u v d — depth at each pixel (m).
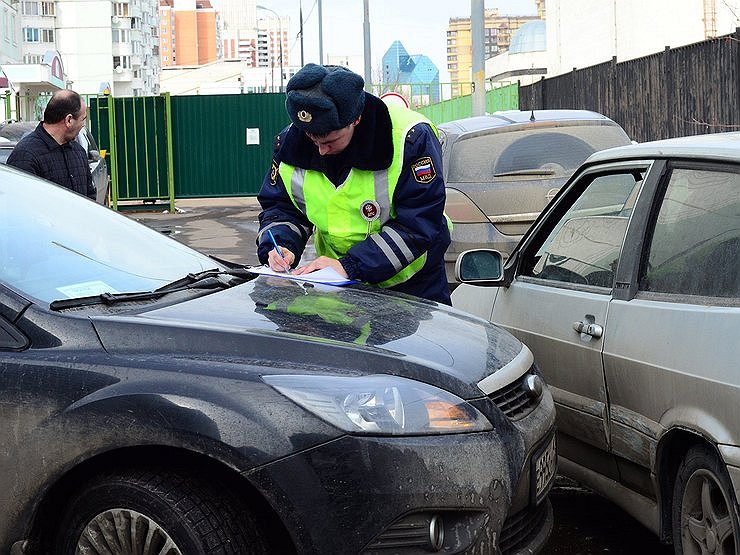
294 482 3.04
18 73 49.78
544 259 4.76
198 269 4.36
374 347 3.36
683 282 3.77
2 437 3.28
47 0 132.12
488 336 3.87
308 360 3.24
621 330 3.97
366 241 4.48
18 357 3.31
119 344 3.29
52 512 3.36
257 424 3.06
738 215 3.60
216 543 3.08
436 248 4.73
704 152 3.86
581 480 4.46
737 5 36.53
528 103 31.05
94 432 3.16
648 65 21.39
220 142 23.42
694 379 3.51
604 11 46.94
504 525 3.38
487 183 8.92
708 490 3.52
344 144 4.45
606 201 4.45
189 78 117.75
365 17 31.91
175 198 23.39
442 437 3.17
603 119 9.30
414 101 31.56
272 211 4.80
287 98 4.31
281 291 4.03
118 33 135.50
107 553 3.22
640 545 4.46
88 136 18.27
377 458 3.07
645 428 3.83
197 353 3.25
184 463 3.22
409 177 4.49
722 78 18.33
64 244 4.01
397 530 3.11
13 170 4.51
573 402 4.32
